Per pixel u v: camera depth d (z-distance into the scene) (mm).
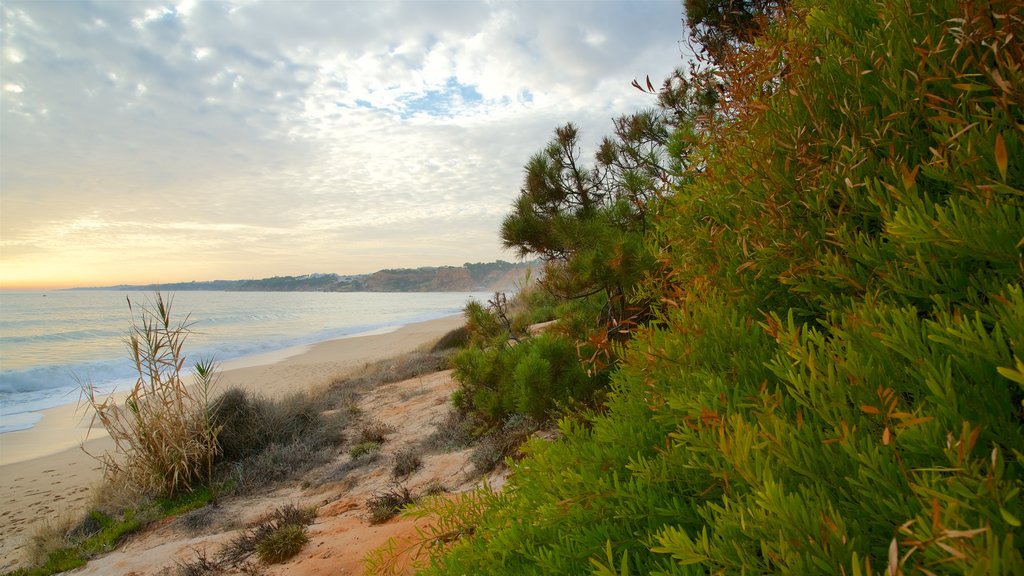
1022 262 636
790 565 619
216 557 4816
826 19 1279
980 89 785
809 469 730
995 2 800
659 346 1331
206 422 8406
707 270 1385
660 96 5094
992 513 540
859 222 1060
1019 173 753
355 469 7312
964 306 713
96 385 22453
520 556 1274
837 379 737
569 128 6137
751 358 1116
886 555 631
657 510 980
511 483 1686
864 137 1021
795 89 1200
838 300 987
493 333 7145
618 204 4648
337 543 4441
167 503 7246
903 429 625
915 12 1051
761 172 1219
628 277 3844
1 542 6902
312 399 12648
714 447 884
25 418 16562
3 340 39500
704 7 3262
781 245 1109
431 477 5902
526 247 5895
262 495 7152
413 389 13070
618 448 1271
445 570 1488
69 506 8203
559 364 4656
